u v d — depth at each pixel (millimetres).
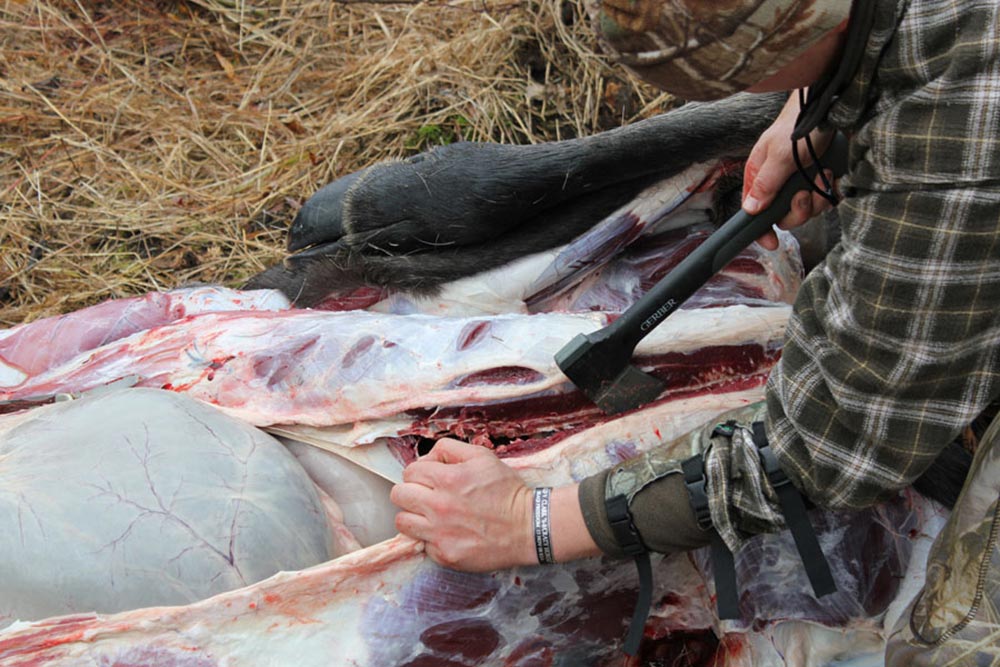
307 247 2547
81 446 1839
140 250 3350
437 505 1782
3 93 3678
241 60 3895
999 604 1542
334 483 2051
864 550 1959
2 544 1711
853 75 1424
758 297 2457
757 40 1336
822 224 2561
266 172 3484
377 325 2123
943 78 1338
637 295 2539
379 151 3531
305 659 1793
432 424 2053
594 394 2016
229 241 3340
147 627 1706
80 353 2307
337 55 3836
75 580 1712
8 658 1653
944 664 1598
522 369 2062
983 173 1339
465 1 3777
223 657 1757
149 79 3781
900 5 1354
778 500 1646
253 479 1856
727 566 1712
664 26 1349
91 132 3650
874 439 1540
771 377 1660
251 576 1782
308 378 2072
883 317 1448
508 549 1773
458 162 2439
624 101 3461
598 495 1735
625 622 2031
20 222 3365
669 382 2105
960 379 1494
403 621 1848
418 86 3605
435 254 2480
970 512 1602
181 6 4004
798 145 1859
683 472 1688
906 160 1384
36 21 3943
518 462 1992
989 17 1303
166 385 2115
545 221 2490
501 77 3596
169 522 1767
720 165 2488
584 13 3559
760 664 1992
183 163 3559
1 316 3164
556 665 2031
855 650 1998
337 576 1803
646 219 2502
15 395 2172
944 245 1383
